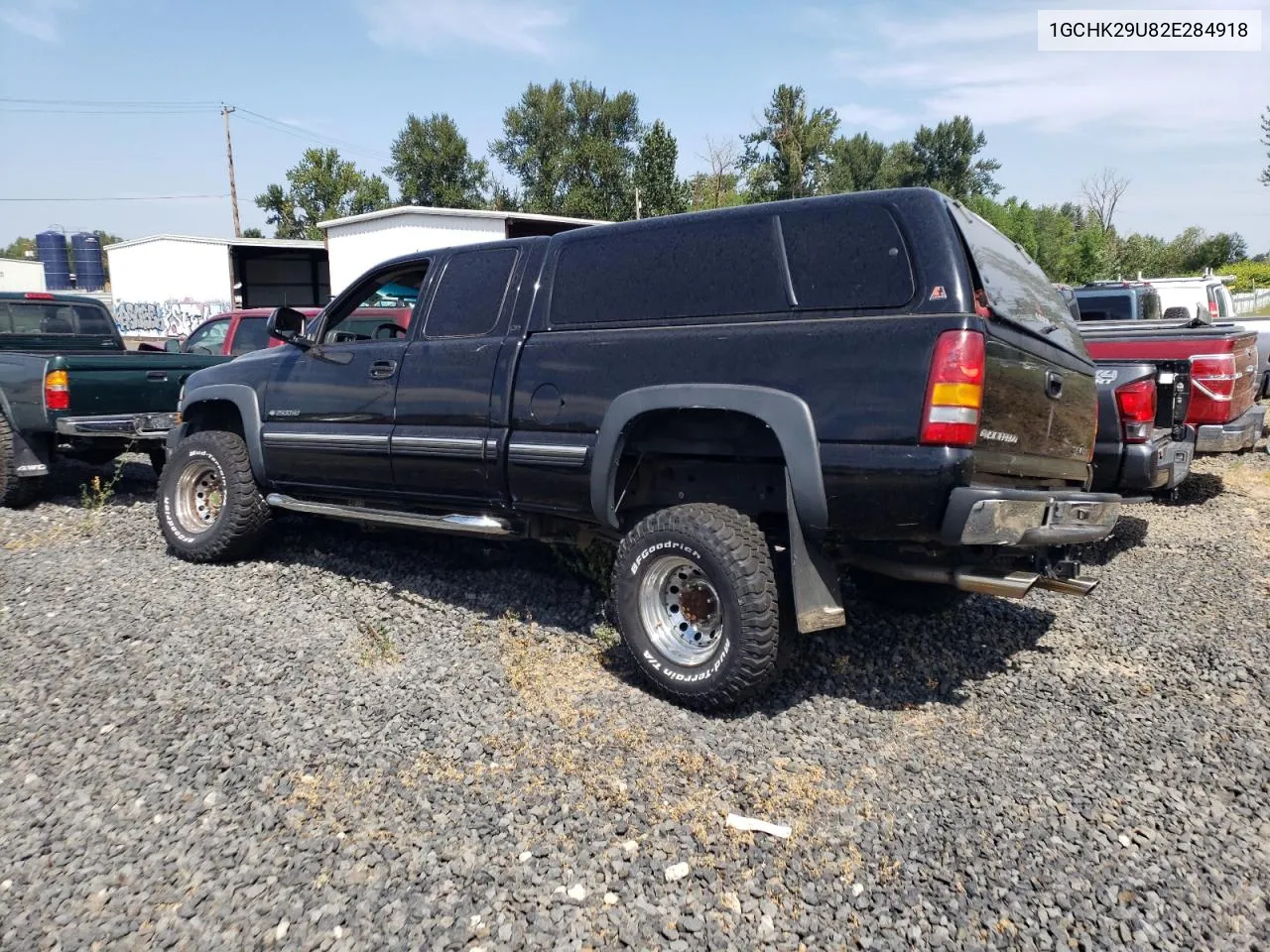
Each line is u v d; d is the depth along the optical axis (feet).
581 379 14.30
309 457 18.57
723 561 12.45
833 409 11.85
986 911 8.85
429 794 10.73
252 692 13.42
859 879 9.34
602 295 14.61
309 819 10.25
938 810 10.57
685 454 14.62
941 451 11.18
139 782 11.00
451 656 14.89
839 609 12.60
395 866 9.42
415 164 171.53
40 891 9.07
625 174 167.53
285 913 8.71
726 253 13.37
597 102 169.89
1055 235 168.86
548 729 12.43
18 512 26.13
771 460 13.94
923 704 13.52
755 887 9.19
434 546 21.16
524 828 10.11
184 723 12.44
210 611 16.94
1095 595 18.81
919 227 11.78
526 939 8.40
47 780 11.04
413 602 17.54
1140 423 20.15
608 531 15.53
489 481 15.60
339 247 81.71
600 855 9.66
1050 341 13.76
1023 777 11.36
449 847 9.73
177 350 37.42
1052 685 14.25
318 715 12.73
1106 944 8.43
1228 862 9.68
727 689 12.52
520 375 15.11
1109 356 26.63
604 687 13.85
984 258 12.60
